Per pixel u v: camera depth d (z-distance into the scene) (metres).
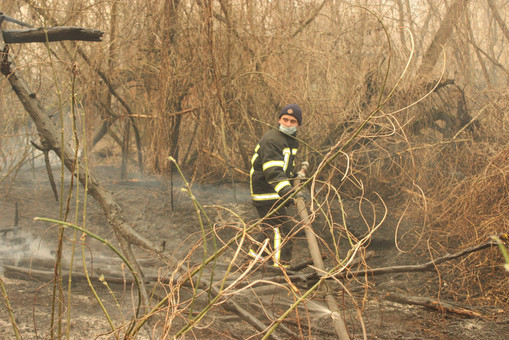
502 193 4.64
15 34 3.48
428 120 6.04
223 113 5.54
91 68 5.62
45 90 5.77
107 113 6.32
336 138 6.02
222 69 5.82
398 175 5.89
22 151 6.04
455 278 4.01
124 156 6.52
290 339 2.80
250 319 2.70
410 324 3.12
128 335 2.00
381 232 5.04
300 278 3.01
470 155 5.55
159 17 5.61
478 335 2.96
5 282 3.63
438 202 5.14
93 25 5.74
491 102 5.98
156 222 5.16
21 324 2.83
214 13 5.68
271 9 6.12
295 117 3.98
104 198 3.41
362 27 6.32
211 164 6.30
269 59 6.13
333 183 6.04
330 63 6.09
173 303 2.05
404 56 6.34
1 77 5.21
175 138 6.00
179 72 5.57
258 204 4.10
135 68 6.16
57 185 6.04
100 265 3.77
